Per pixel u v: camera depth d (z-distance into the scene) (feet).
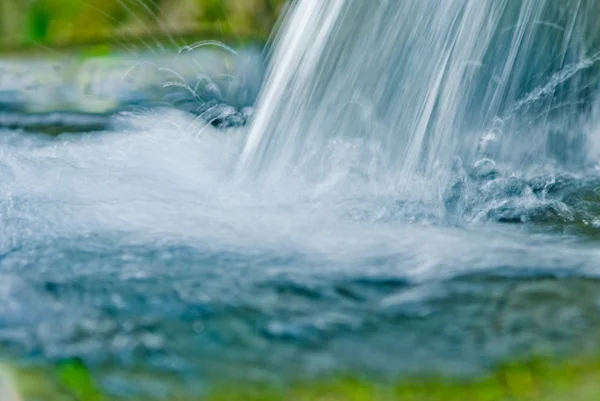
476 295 16.22
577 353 13.55
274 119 25.88
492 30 26.40
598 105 27.50
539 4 26.66
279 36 32.30
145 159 26.71
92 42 41.37
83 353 13.57
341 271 17.62
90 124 31.96
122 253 18.60
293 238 19.72
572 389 12.57
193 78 36.83
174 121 32.04
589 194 24.22
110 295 16.16
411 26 26.32
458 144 26.18
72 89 36.81
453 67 26.14
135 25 42.52
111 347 13.83
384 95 26.40
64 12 42.75
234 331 14.55
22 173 24.40
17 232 19.69
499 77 26.63
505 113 26.81
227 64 37.52
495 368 13.08
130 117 32.50
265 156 25.50
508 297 16.10
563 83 27.25
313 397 12.31
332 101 26.43
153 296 16.15
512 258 18.53
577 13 27.12
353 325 14.80
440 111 26.05
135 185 23.75
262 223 20.77
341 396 12.35
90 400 12.20
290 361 13.38
